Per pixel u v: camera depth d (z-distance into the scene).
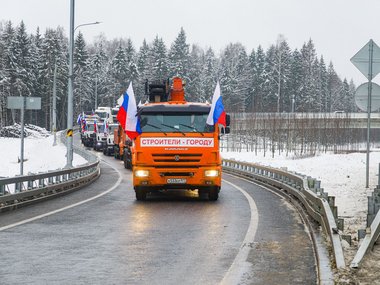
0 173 48.50
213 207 17.45
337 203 17.17
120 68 126.88
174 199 19.92
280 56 131.62
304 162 44.81
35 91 114.19
